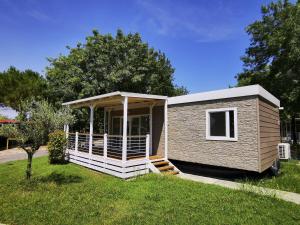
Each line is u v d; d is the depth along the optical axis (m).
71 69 21.84
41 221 5.08
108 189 7.55
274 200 6.50
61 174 10.30
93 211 5.62
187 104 11.49
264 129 9.47
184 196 6.73
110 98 10.77
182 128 11.63
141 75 23.88
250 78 23.67
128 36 25.39
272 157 10.82
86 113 22.34
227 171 11.25
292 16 19.75
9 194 7.07
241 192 7.23
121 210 5.71
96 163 11.26
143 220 5.08
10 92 27.64
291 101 19.09
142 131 14.08
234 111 9.52
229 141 9.62
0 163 14.59
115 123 16.48
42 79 28.03
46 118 8.61
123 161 9.59
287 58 19.36
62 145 13.45
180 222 4.97
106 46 23.50
